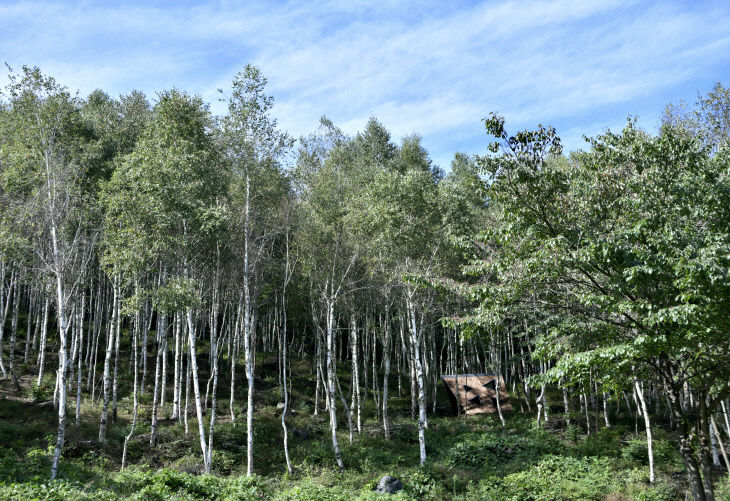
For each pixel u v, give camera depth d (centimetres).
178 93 2680
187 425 2800
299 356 4609
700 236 1305
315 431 3111
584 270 1462
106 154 3378
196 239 2608
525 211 1583
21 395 2873
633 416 3647
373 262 3044
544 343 1650
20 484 1519
